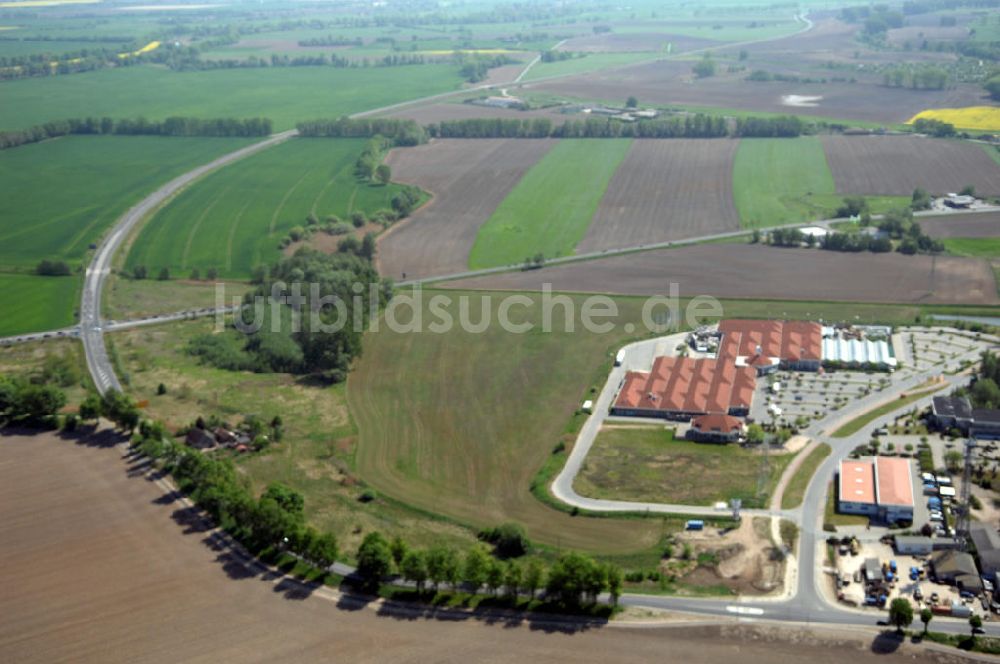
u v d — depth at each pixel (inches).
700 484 6968.5
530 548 6299.2
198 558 6382.9
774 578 5880.9
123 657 5438.0
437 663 5305.1
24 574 6259.8
